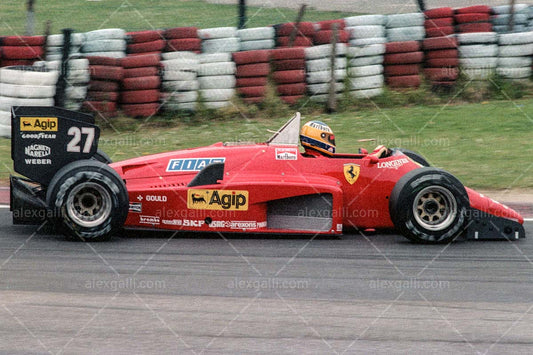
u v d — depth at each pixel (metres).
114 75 16.72
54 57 17.22
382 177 9.73
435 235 9.23
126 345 5.84
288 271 7.94
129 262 8.09
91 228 8.74
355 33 19.02
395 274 7.93
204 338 6.03
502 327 6.40
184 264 8.09
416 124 17.38
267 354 5.75
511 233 9.63
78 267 7.85
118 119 16.89
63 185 8.61
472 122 17.56
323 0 27.02
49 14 25.23
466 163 14.77
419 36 19.34
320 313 6.65
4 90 15.84
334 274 7.87
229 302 6.88
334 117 17.83
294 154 9.66
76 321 6.32
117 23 23.94
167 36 17.48
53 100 16.05
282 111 17.88
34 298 6.84
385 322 6.46
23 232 9.42
